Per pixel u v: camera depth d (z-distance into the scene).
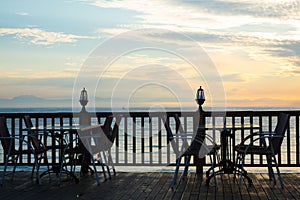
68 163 7.55
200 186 6.27
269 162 6.65
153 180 6.74
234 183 6.48
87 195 5.68
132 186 6.28
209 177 6.32
